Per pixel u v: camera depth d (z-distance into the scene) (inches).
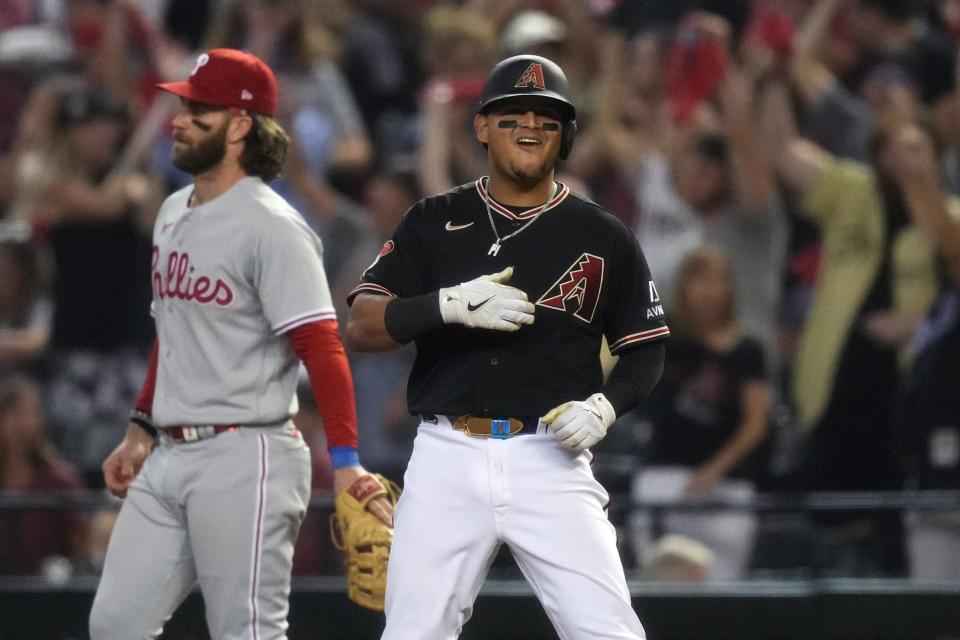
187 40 1405.0
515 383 539.8
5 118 1317.7
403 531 538.9
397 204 1113.4
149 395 635.5
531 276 545.3
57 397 1075.9
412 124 1270.9
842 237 1023.0
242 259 590.9
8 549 901.8
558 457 540.1
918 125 1077.8
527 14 1288.1
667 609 890.1
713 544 903.1
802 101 1129.4
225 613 590.6
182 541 602.9
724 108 1056.2
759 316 1036.5
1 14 1418.6
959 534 885.2
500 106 542.0
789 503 899.4
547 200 555.5
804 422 1010.1
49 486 982.4
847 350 1000.2
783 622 885.8
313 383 593.3
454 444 540.7
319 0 1314.0
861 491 991.6
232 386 591.2
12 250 1087.6
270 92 615.2
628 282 556.1
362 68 1291.8
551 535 533.3
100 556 904.3
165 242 608.7
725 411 951.6
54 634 882.8
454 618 539.5
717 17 1309.1
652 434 968.3
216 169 607.5
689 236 1056.2
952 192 1076.5
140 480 609.0
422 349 555.2
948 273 978.7
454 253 551.8
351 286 1111.6
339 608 887.7
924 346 932.0
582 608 529.7
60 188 1114.1
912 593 879.1
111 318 1110.4
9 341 1076.5
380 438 1058.1
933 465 919.0
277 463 596.1
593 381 551.8
